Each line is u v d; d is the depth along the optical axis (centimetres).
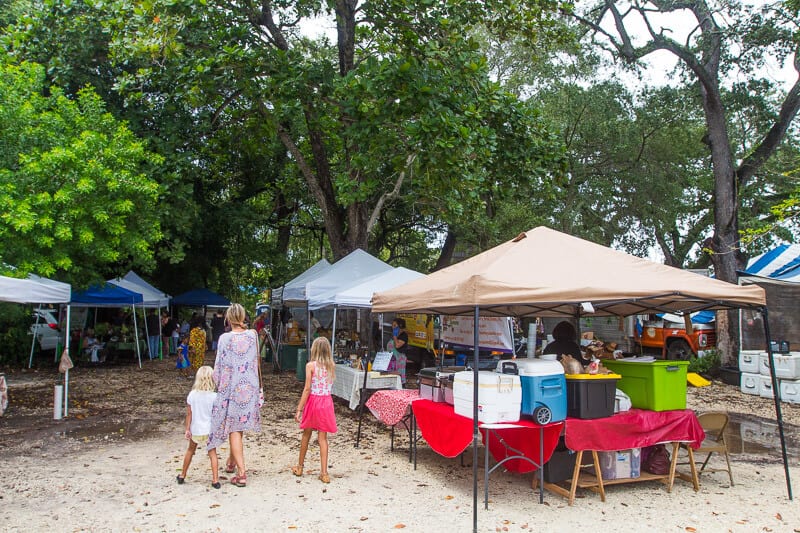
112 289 1631
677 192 2256
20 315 1600
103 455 723
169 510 523
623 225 2409
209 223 2100
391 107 1087
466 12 1216
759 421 1025
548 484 598
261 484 606
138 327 2044
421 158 1066
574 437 547
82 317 2067
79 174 1104
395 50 1356
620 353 683
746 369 1327
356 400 967
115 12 1108
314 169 2067
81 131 1192
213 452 594
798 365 1207
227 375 590
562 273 551
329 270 1329
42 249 1109
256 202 2525
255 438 827
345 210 1770
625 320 2117
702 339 1948
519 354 1703
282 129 1602
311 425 617
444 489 602
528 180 1326
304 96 1274
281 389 1323
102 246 1157
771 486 626
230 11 1322
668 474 626
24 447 762
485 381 538
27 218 1017
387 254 3434
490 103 1194
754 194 2088
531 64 2153
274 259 2312
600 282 524
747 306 623
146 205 1257
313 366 625
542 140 1320
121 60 1155
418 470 675
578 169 2227
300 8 1426
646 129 2234
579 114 2194
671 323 2011
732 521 513
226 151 1986
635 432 578
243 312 604
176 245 1599
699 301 557
